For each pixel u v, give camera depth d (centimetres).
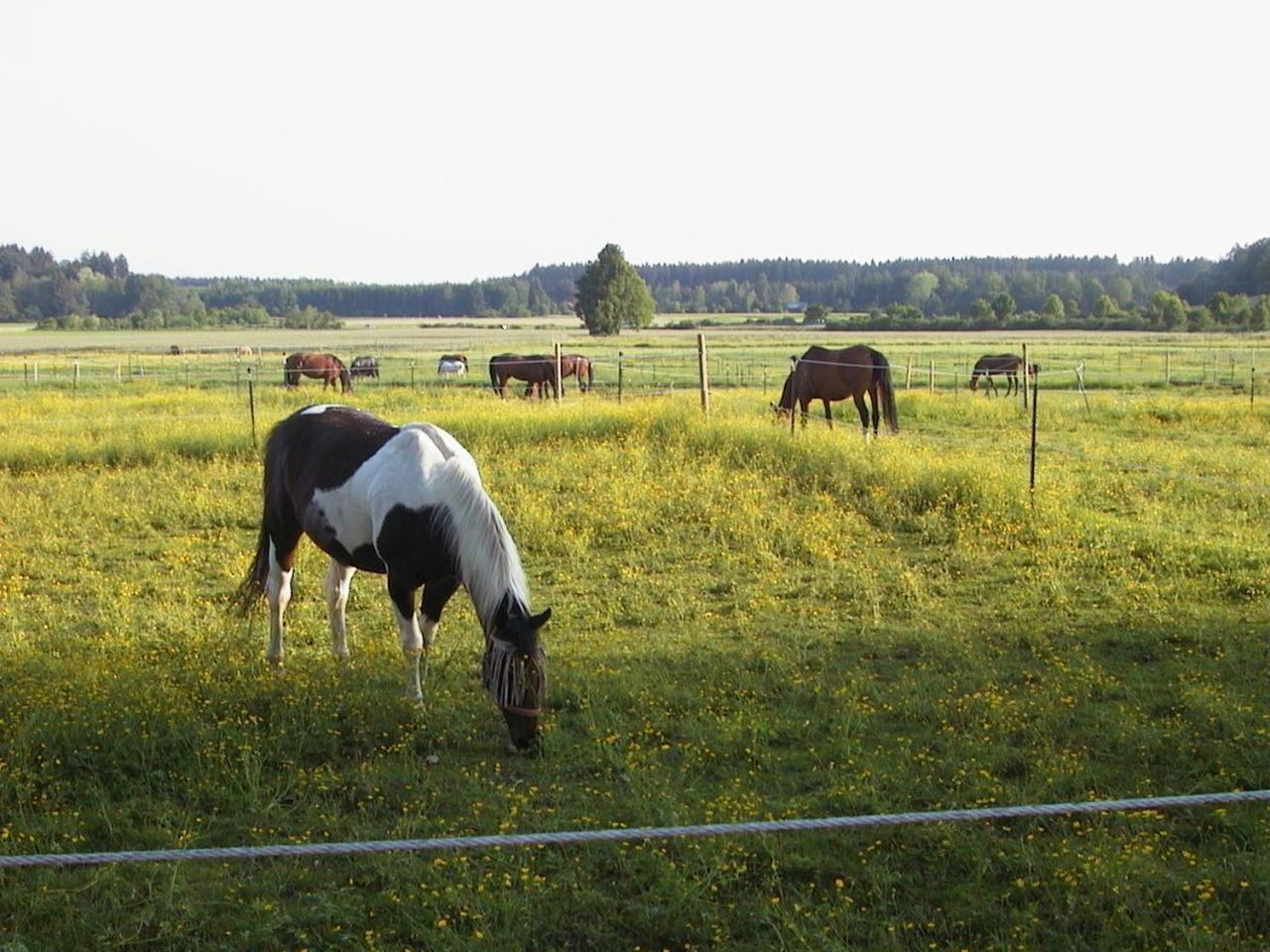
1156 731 628
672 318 15825
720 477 1348
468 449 1587
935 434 2017
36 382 3691
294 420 785
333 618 779
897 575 1008
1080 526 1127
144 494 1349
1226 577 962
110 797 570
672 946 443
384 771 596
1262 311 9781
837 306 19562
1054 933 441
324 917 454
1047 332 10419
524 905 457
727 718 663
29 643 818
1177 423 2144
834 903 464
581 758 614
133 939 439
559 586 991
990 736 634
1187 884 470
